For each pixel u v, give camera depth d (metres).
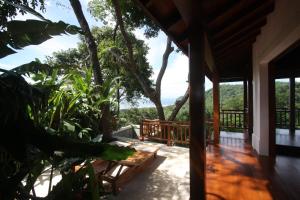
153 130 6.48
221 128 7.30
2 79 1.24
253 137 4.77
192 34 2.05
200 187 2.07
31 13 1.34
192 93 2.08
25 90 1.28
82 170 1.68
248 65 6.21
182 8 1.61
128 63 9.37
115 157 1.54
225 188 2.66
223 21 2.60
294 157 3.97
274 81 4.05
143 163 4.04
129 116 11.34
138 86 10.48
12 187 1.43
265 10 3.04
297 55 4.91
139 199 3.04
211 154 4.16
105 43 9.01
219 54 4.56
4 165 1.57
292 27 2.19
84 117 4.05
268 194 2.50
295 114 6.42
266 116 4.10
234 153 4.23
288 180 2.89
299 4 1.99
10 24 1.48
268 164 3.54
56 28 1.56
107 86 5.03
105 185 3.36
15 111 1.19
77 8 5.34
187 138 6.03
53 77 2.83
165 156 5.12
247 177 3.00
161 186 3.47
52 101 2.79
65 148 1.37
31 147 1.64
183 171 4.14
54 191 1.56
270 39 3.25
